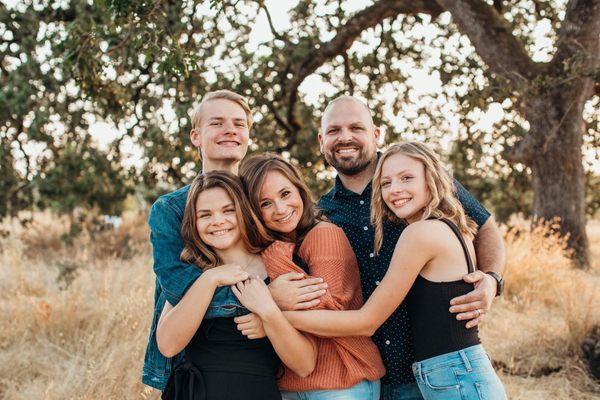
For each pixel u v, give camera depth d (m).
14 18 8.44
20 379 4.55
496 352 4.89
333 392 2.42
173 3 5.88
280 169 2.61
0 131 9.14
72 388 4.12
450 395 2.39
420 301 2.49
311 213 2.72
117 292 5.86
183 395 2.40
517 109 8.64
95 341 4.73
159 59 4.37
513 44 8.23
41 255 9.45
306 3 9.64
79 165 9.50
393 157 2.61
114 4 4.17
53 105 8.94
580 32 7.99
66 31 5.62
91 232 10.09
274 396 2.40
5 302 5.96
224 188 2.51
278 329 2.29
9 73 8.79
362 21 9.29
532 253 7.04
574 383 4.38
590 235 12.36
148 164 8.94
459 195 3.03
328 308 2.43
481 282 2.47
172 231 2.61
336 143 3.12
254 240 2.55
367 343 2.59
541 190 8.68
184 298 2.38
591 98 8.73
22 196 10.03
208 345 2.42
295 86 9.73
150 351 2.79
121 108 7.05
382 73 10.13
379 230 2.69
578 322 4.86
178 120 8.03
